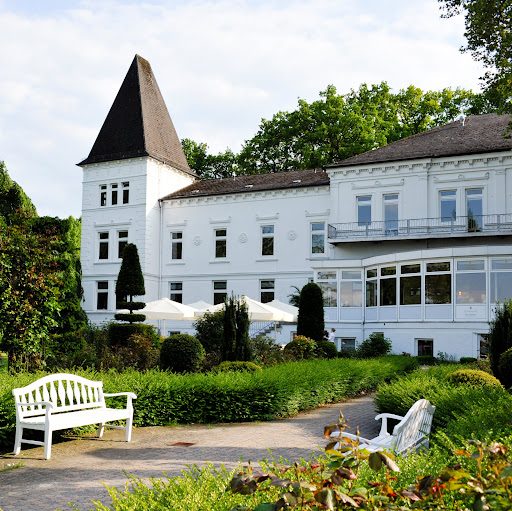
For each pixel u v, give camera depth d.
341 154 44.38
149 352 16.58
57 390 9.46
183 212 41.53
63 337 15.77
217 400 11.14
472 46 20.14
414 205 34.06
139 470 7.21
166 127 44.56
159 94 45.06
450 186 33.44
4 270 12.76
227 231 39.97
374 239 34.38
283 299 37.81
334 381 13.80
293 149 48.62
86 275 42.66
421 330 27.16
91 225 42.88
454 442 6.15
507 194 32.19
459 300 26.14
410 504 3.15
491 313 25.36
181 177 44.72
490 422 6.36
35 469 7.30
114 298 41.66
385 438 7.73
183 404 10.99
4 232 13.33
